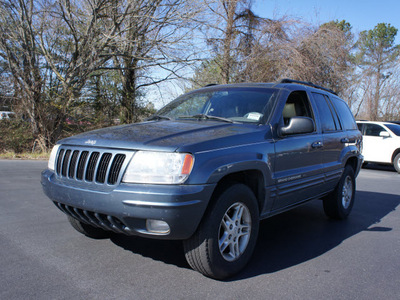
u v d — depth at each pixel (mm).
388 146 12570
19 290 2736
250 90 4258
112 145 2965
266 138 3562
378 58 35406
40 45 13336
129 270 3195
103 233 4008
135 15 12953
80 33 13062
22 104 13047
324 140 4586
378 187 8953
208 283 3014
